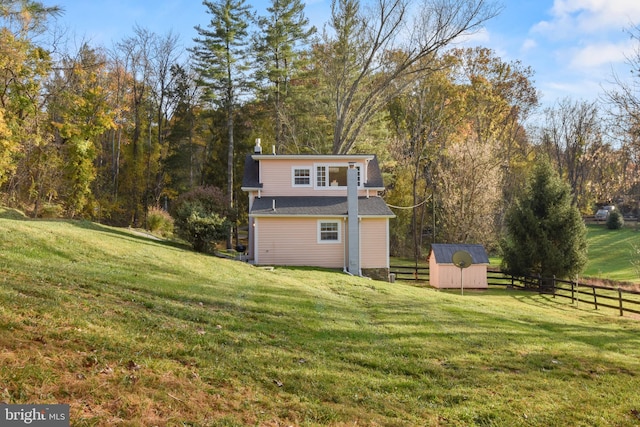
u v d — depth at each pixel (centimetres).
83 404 395
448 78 4078
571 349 926
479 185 3462
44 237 1237
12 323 518
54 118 2698
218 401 468
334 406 518
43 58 2106
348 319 980
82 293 759
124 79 3494
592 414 588
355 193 2117
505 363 774
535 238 2411
